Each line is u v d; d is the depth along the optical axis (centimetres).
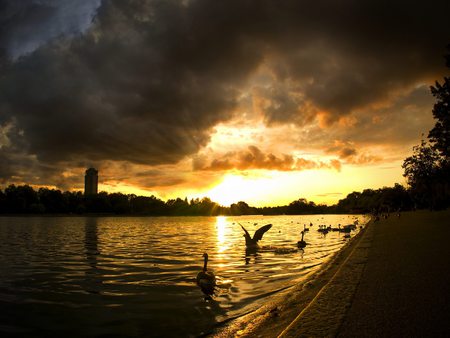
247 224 10100
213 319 1078
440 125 5191
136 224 9925
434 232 2984
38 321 1092
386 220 6494
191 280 1678
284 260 2328
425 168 7606
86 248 3216
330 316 835
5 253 2823
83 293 1430
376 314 829
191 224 10175
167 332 980
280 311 1055
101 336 964
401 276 1241
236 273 1844
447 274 1230
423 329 719
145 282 1634
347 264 1620
